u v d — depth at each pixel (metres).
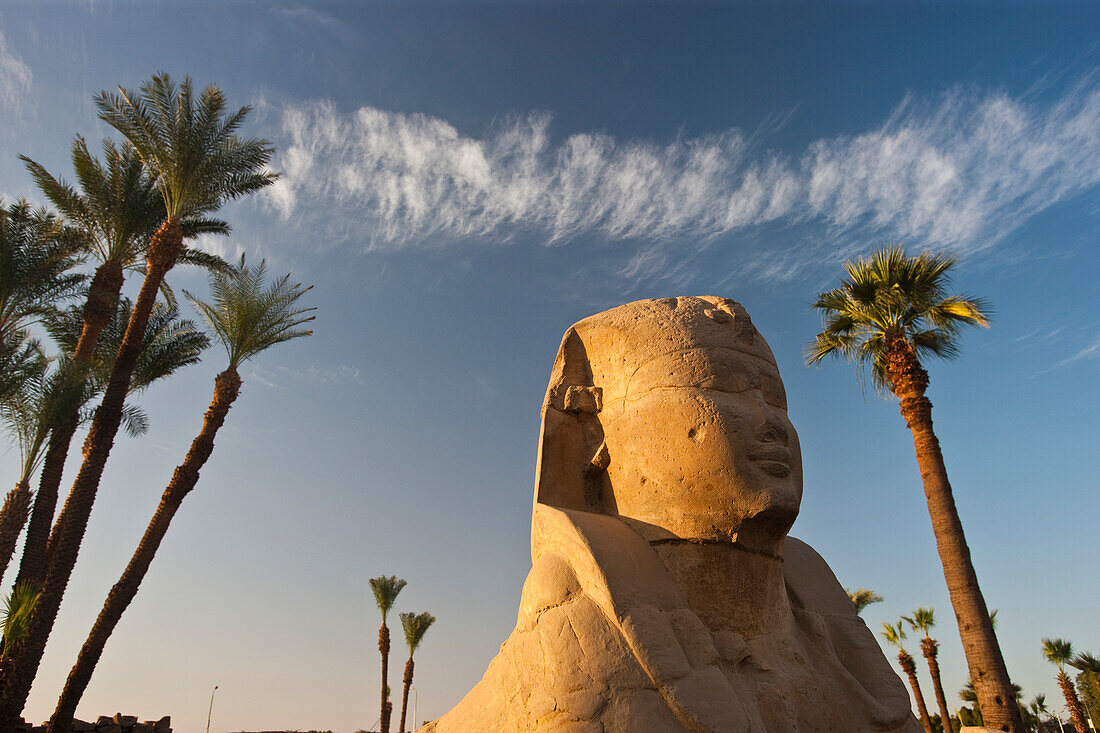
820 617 3.59
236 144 10.20
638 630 2.75
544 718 2.70
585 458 3.64
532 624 3.00
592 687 2.66
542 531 3.34
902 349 9.33
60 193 10.45
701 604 3.09
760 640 3.18
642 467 3.37
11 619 8.01
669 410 3.34
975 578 8.16
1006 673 7.66
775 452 3.23
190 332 11.41
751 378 3.42
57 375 9.13
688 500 3.21
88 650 8.62
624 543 3.13
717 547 3.15
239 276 10.52
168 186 9.93
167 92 9.76
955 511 8.49
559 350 3.85
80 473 8.91
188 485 9.68
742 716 2.66
